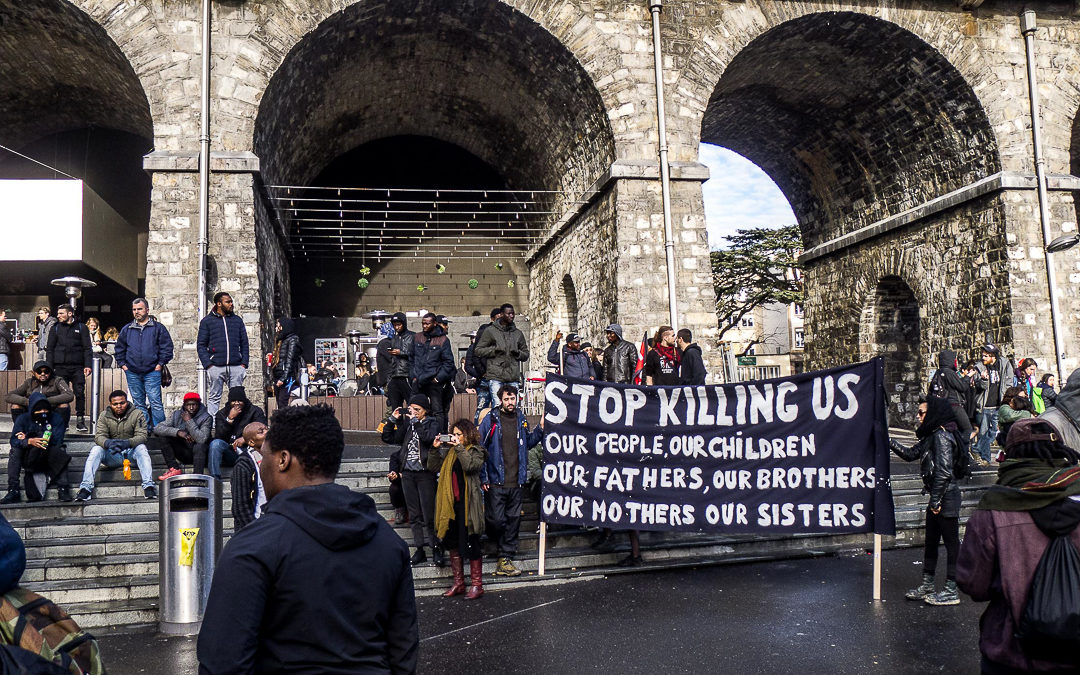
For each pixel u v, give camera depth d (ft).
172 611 23.35
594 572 29.01
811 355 83.46
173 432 31.68
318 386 57.77
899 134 68.23
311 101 62.23
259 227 52.85
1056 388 56.75
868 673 18.62
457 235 85.40
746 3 57.93
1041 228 58.49
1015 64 60.64
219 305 37.81
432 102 74.18
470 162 85.40
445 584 27.68
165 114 50.49
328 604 7.68
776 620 23.04
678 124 56.95
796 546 33.04
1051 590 9.60
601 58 56.39
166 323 48.78
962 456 24.35
